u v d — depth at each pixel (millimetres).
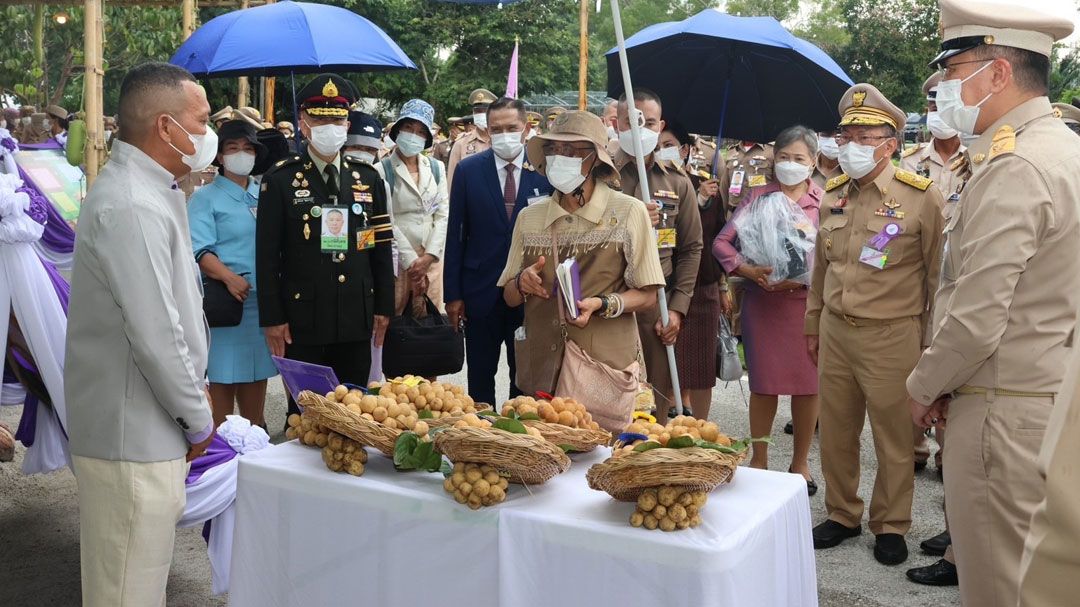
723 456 2328
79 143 3920
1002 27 2807
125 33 9531
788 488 2654
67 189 6895
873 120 3951
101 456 2729
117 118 2762
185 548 4352
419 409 2863
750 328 5039
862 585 4027
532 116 9383
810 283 4555
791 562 2652
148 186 2721
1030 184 2713
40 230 4188
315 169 4676
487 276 4922
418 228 6199
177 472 2809
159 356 2635
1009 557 2840
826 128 5285
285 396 6855
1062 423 1243
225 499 3625
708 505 2480
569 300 3455
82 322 2711
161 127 2713
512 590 2412
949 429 2975
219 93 18453
